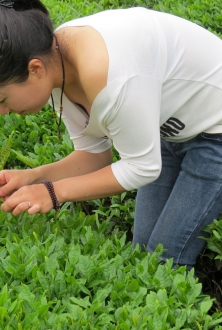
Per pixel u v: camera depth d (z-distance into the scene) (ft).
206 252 9.37
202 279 9.41
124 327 6.15
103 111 6.49
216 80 7.13
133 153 6.84
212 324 6.63
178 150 8.12
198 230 8.28
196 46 6.98
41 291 6.81
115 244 8.42
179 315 6.53
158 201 8.87
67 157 8.39
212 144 7.64
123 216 10.00
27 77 6.21
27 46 6.04
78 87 7.00
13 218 8.41
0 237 8.16
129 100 6.32
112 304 6.81
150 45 6.44
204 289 9.43
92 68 6.24
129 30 6.41
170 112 7.20
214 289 9.33
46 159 10.50
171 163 8.57
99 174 7.22
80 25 6.63
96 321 6.34
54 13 15.19
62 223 8.39
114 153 10.78
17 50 5.96
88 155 8.36
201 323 6.73
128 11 6.84
